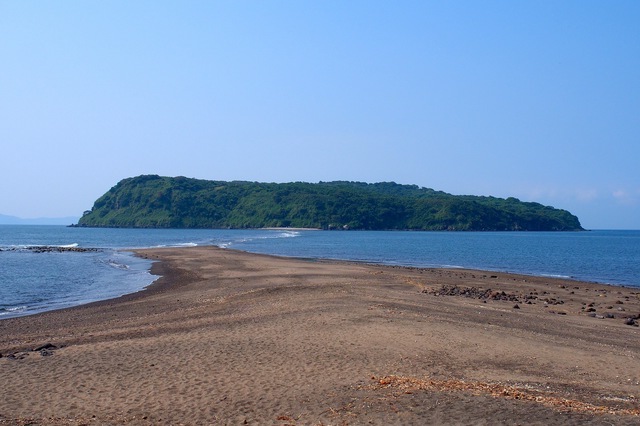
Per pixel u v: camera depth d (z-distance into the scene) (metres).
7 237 124.06
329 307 20.88
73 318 21.69
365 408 9.73
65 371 12.67
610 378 12.57
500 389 10.91
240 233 159.62
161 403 10.47
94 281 36.44
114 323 20.08
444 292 28.02
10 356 14.03
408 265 52.69
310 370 12.59
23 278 38.38
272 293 25.89
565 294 30.34
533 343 15.72
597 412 9.47
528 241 118.56
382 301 22.69
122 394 11.05
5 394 11.07
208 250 66.31
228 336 16.22
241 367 12.89
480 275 40.31
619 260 63.62
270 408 10.05
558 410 9.45
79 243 95.12
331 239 119.00
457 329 17.16
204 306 23.19
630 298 29.38
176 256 57.12
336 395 10.62
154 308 23.66
